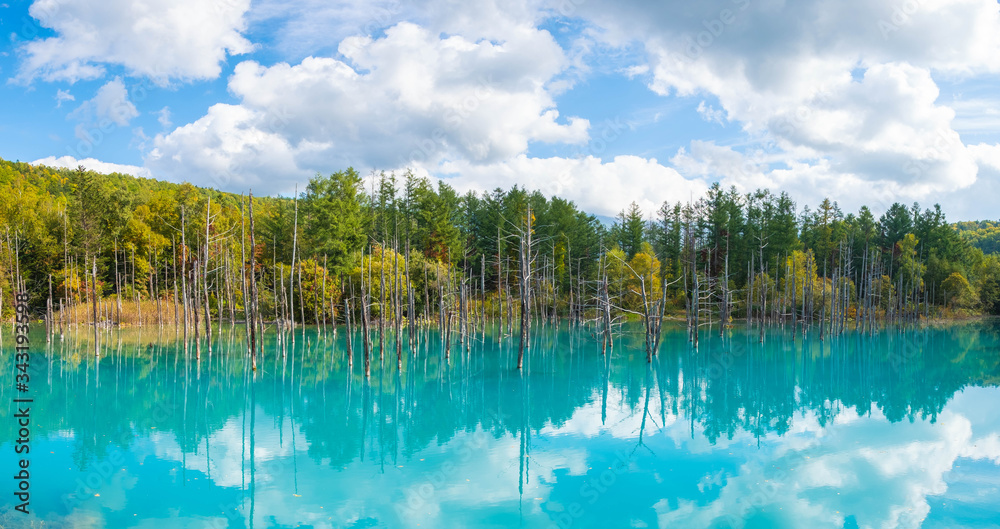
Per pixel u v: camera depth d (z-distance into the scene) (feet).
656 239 321.11
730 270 272.72
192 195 252.83
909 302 263.29
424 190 282.15
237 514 47.60
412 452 66.95
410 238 266.77
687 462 62.85
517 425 80.43
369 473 59.11
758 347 175.01
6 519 44.50
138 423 77.61
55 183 326.03
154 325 201.46
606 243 326.85
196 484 54.85
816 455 65.10
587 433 75.97
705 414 87.04
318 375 117.80
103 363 124.67
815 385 112.27
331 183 239.30
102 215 232.94
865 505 49.85
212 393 97.71
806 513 48.21
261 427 77.46
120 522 45.29
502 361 142.31
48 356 130.93
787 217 288.30
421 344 177.06
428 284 211.00
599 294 171.94
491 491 53.88
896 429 76.84
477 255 271.08
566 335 216.54
